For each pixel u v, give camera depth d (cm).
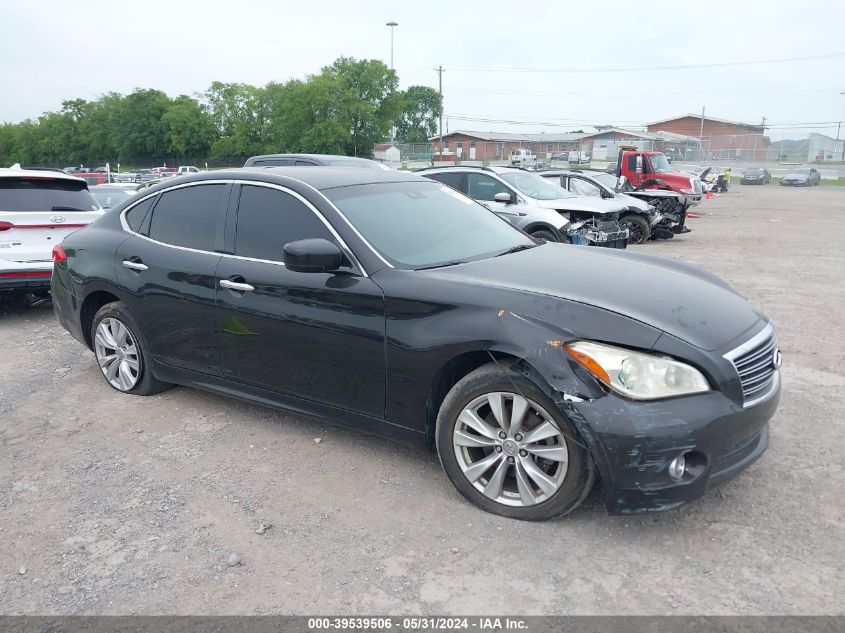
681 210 1441
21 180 729
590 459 291
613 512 287
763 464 364
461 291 325
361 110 5491
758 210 2350
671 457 275
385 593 270
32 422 452
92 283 484
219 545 306
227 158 6378
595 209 1030
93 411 468
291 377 384
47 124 9250
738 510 319
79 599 272
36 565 296
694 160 6047
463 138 8138
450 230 411
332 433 421
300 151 5547
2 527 327
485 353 316
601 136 7688
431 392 331
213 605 266
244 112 6347
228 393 425
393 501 338
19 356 608
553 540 300
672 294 328
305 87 5475
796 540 295
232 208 418
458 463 326
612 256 405
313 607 263
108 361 500
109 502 346
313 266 345
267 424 438
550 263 371
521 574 278
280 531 315
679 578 272
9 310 816
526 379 299
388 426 353
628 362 280
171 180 466
